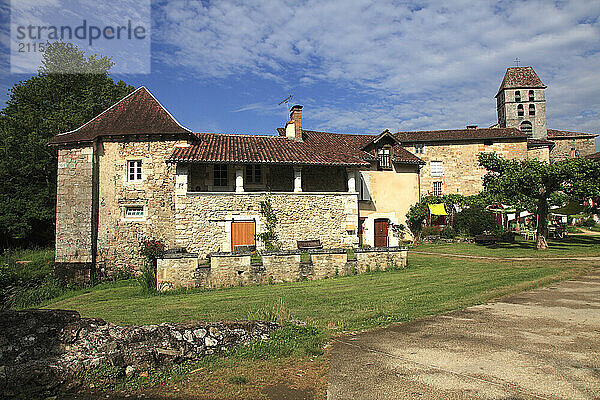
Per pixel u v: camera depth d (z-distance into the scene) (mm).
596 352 5152
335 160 19141
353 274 13867
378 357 5211
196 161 16703
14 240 26562
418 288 10297
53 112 27375
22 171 26766
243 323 5816
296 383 4477
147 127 18328
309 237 18375
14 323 4480
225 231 17297
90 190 17469
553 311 7340
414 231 24047
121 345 4656
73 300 12828
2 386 4090
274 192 18000
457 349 5430
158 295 11930
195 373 4730
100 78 30172
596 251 17750
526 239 24062
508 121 44625
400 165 23719
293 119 22672
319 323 7004
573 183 17234
